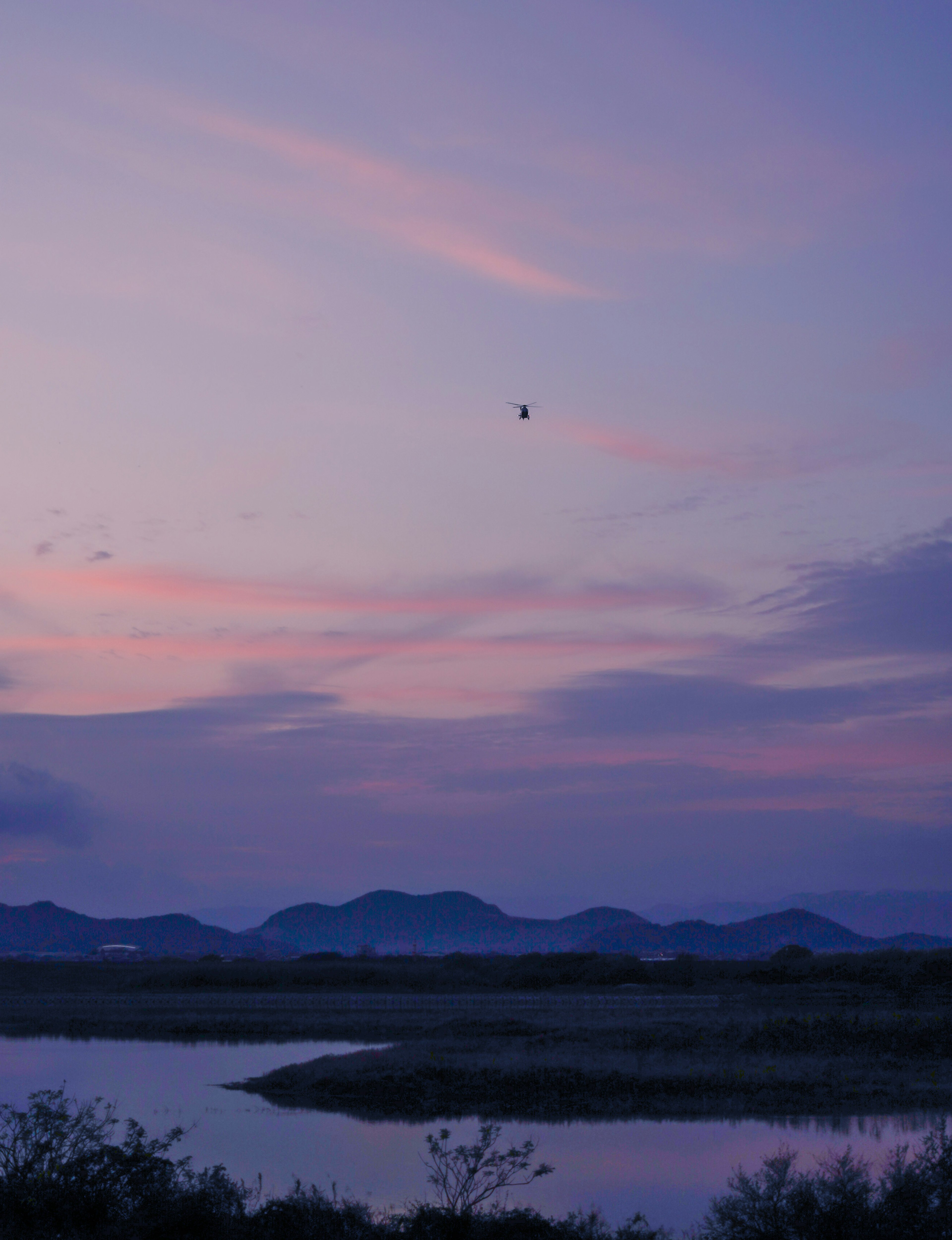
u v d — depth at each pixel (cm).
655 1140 3023
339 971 10831
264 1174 2567
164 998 9050
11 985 10694
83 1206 1761
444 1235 1756
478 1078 3853
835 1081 3844
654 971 10281
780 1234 1711
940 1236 1677
